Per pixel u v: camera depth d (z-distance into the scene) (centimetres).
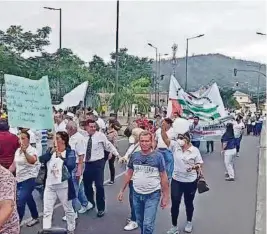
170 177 884
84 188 1037
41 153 1201
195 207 1129
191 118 2125
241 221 1000
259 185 1434
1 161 894
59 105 2683
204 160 2141
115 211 1065
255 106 11169
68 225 846
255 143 3394
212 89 2203
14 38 4550
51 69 4544
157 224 970
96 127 1016
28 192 883
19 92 873
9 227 425
